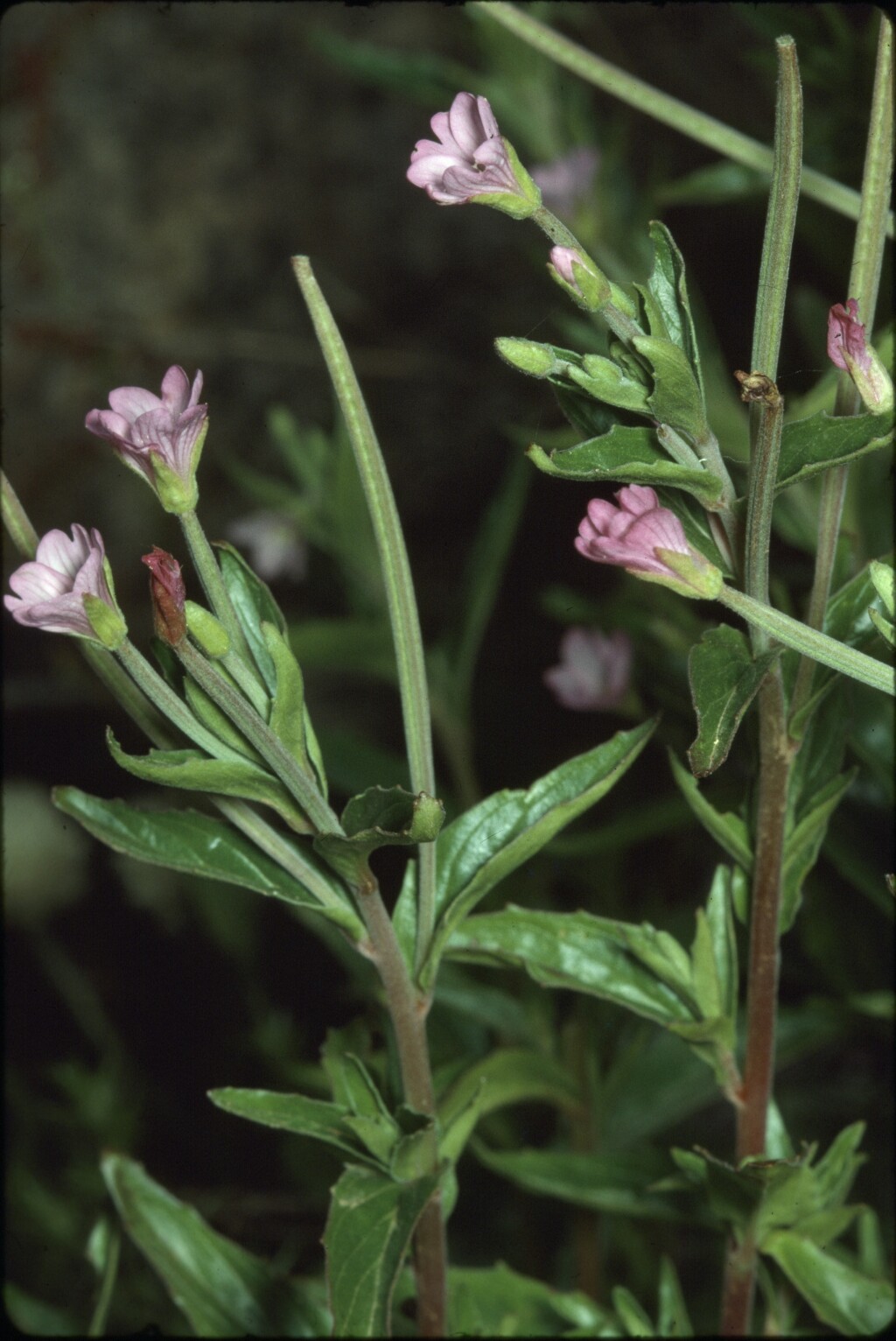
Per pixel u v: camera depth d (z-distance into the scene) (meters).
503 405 0.85
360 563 0.57
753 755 0.36
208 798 0.35
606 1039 0.48
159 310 0.88
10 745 0.84
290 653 0.33
